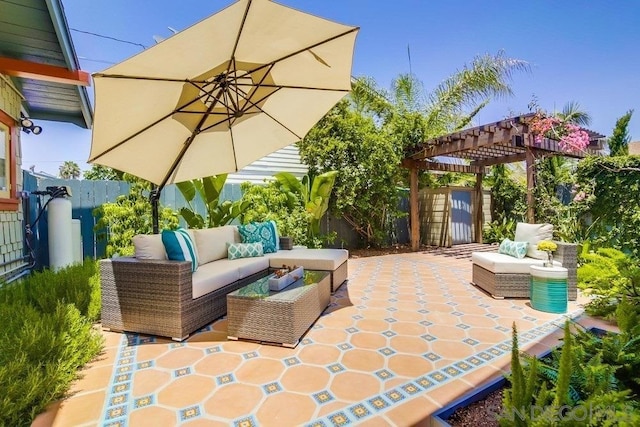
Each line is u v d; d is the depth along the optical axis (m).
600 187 5.53
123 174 4.91
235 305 2.87
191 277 3.00
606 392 1.50
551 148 6.27
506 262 4.00
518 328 3.05
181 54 2.38
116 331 3.07
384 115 9.52
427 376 2.24
